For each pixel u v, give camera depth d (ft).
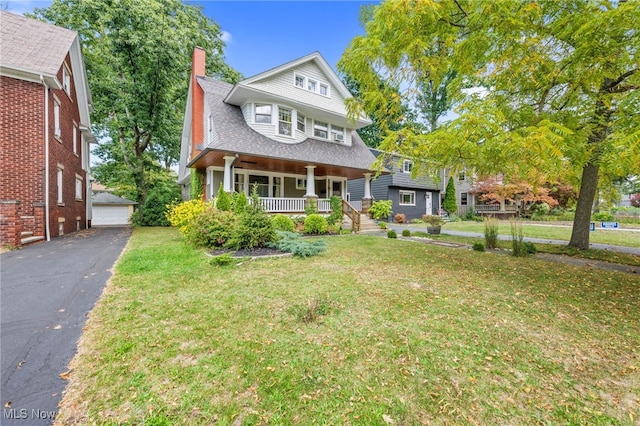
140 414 5.83
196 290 13.19
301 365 7.52
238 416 5.83
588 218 25.38
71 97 40.70
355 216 42.78
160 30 50.57
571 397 6.63
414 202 68.23
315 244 21.81
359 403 6.25
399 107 18.26
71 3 48.65
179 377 6.95
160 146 72.02
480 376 7.29
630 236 35.55
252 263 18.53
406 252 23.90
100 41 52.11
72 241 29.01
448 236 36.86
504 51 13.60
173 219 28.12
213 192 43.70
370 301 12.19
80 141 46.73
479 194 78.69
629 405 6.40
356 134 57.77
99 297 12.22
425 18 14.26
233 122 38.68
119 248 24.49
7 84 27.53
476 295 13.23
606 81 14.82
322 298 12.26
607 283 15.31
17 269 16.78
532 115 14.85
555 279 16.05
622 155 10.93
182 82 60.44
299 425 5.64
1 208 23.27
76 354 7.93
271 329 9.49
